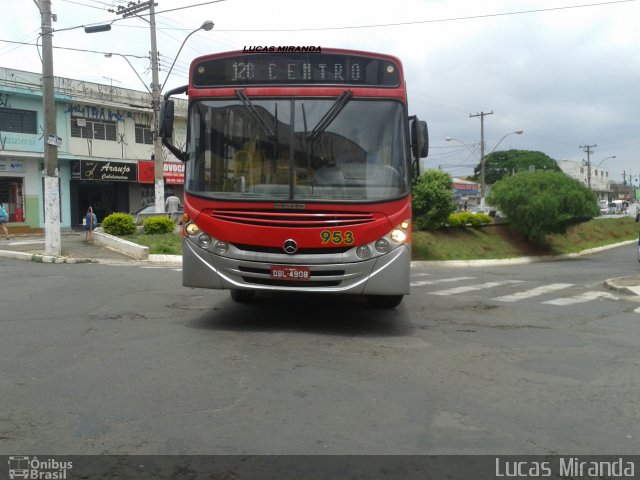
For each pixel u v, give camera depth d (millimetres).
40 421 4227
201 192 7070
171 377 5277
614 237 50469
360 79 7121
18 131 28703
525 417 4531
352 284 6852
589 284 14922
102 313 8320
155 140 23531
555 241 38719
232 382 5160
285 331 7301
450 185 28547
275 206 6820
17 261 16078
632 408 4812
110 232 19938
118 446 3832
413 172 7648
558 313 9953
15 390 4887
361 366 5805
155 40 23344
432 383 5336
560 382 5527
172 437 3979
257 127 7051
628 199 129250
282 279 6840
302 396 4844
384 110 7109
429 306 10180
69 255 17188
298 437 4012
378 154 7016
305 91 7066
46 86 16453
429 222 28281
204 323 7703
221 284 6984
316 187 6918
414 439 4035
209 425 4188
